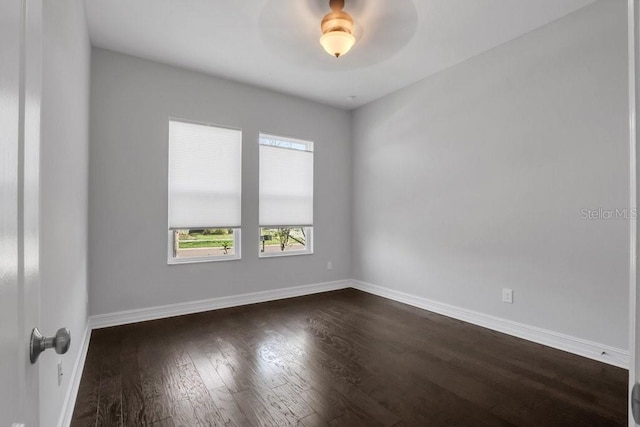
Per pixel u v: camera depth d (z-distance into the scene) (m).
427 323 3.22
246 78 3.71
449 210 3.46
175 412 1.78
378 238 4.36
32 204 0.64
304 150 4.42
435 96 3.60
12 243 0.52
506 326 2.96
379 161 4.34
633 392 0.53
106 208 3.05
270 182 4.11
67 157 1.70
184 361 2.38
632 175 0.54
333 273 4.64
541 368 2.29
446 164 3.48
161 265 3.33
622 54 2.29
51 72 1.33
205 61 3.32
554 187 2.64
